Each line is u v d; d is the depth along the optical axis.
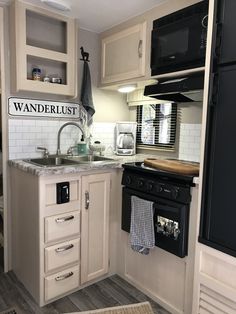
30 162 2.09
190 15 1.77
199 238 1.49
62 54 2.24
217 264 1.43
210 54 1.39
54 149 2.45
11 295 1.96
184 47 1.81
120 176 2.16
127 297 1.97
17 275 2.20
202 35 1.71
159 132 2.69
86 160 2.54
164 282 1.85
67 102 2.50
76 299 1.93
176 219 1.67
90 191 2.02
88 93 2.52
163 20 1.96
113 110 2.85
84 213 2.00
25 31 2.02
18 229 2.13
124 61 2.30
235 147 1.31
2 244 2.51
